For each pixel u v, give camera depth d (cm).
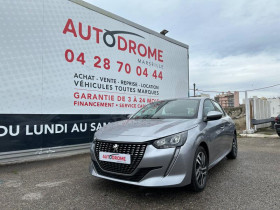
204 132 371
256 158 597
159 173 304
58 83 584
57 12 584
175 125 347
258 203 309
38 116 548
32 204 310
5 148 498
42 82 555
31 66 537
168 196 333
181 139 322
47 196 337
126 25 762
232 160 573
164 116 425
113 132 352
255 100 1352
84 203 312
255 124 1312
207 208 295
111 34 713
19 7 520
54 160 569
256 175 438
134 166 310
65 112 598
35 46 544
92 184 388
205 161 371
